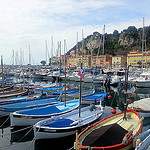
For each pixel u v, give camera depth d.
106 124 15.52
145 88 49.97
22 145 15.38
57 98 27.56
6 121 21.05
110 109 27.50
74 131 15.89
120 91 44.84
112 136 12.41
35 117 18.06
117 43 188.50
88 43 183.50
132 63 122.50
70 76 72.31
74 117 18.73
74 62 148.12
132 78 55.78
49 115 18.84
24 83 49.34
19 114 17.58
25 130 18.20
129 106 22.92
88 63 139.25
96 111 21.59
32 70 103.56
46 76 83.44
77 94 32.78
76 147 11.34
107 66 127.94
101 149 10.87
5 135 17.23
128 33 186.88
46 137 15.10
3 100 27.53
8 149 14.64
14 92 36.19
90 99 30.19
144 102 24.80
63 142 15.99
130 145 12.52
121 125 15.14
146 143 12.02
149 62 111.38
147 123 21.09
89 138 12.44
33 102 25.36
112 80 54.25
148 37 169.00
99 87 54.31
